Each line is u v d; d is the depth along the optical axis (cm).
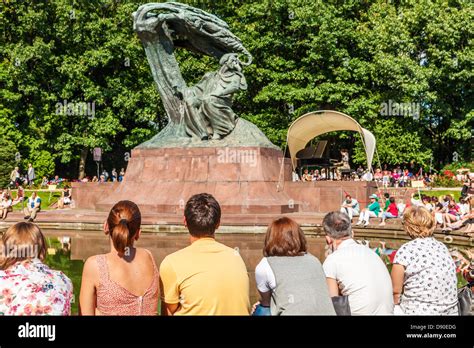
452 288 491
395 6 4122
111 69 3956
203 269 408
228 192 2048
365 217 1800
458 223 1559
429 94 3559
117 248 411
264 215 1820
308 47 3688
